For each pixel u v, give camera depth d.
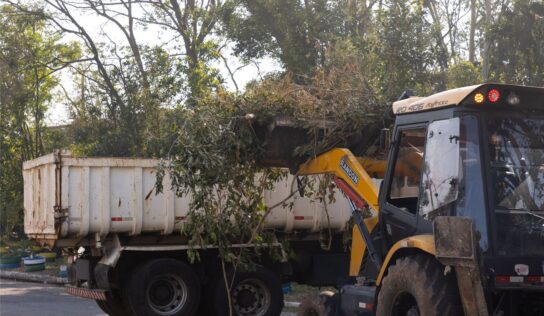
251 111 10.52
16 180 35.34
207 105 10.74
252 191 11.60
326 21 26.09
